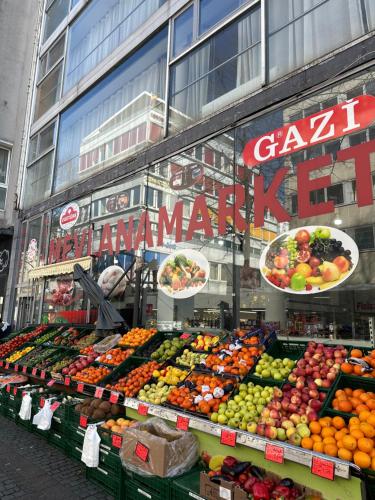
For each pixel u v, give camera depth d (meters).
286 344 5.26
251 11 8.90
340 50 6.80
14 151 21.31
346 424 3.43
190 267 8.81
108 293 10.88
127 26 13.13
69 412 5.87
